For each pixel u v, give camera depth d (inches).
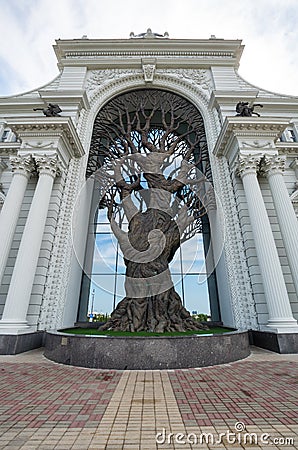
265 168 498.0
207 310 544.1
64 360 284.5
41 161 477.4
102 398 172.9
